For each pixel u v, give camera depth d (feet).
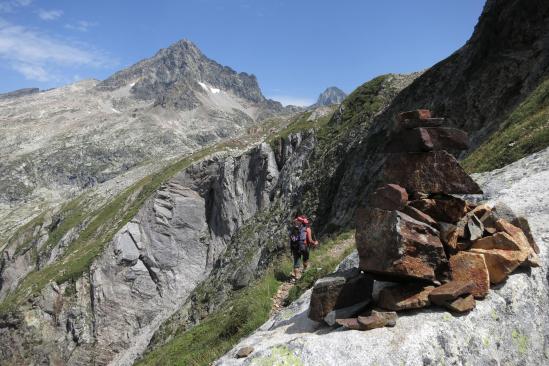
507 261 22.39
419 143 21.77
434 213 22.16
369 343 18.60
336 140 237.66
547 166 43.01
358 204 158.81
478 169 74.54
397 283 21.38
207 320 99.30
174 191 359.05
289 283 63.57
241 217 327.67
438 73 170.19
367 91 251.39
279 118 540.11
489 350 19.70
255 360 18.92
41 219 598.34
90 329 316.40
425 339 18.71
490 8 155.84
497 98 126.62
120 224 383.86
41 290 323.37
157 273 342.44
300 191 234.99
